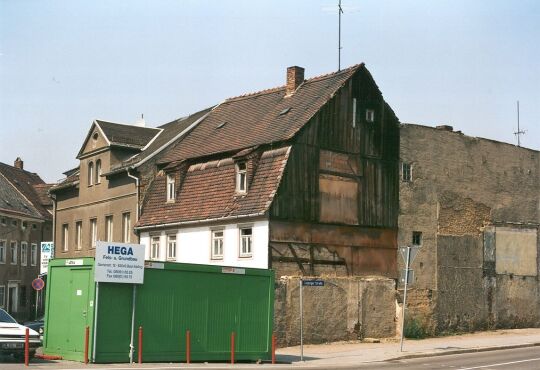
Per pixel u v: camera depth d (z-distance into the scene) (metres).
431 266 36.78
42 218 63.28
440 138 38.34
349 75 34.91
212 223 34.22
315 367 22.72
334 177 33.78
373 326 33.38
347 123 34.59
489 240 39.72
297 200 32.31
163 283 22.31
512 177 41.62
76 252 45.03
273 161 32.94
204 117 41.53
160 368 20.05
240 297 24.14
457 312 37.56
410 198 36.56
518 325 40.56
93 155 43.91
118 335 21.27
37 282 35.56
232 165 34.69
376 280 33.78
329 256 33.06
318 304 31.48
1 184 63.12
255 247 31.86
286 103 36.75
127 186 40.09
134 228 38.41
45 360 21.30
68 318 21.72
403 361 25.58
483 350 29.77
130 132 43.84
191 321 22.86
